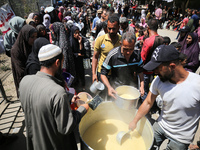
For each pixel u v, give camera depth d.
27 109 1.18
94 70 2.58
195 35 2.86
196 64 2.99
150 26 2.65
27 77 1.22
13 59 2.30
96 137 1.76
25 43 2.28
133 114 1.80
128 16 14.21
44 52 1.15
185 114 1.34
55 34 2.96
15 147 2.22
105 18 4.51
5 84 3.78
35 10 8.08
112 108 1.91
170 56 1.13
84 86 3.64
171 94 1.30
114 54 1.90
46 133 1.19
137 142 1.70
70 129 1.11
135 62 1.94
